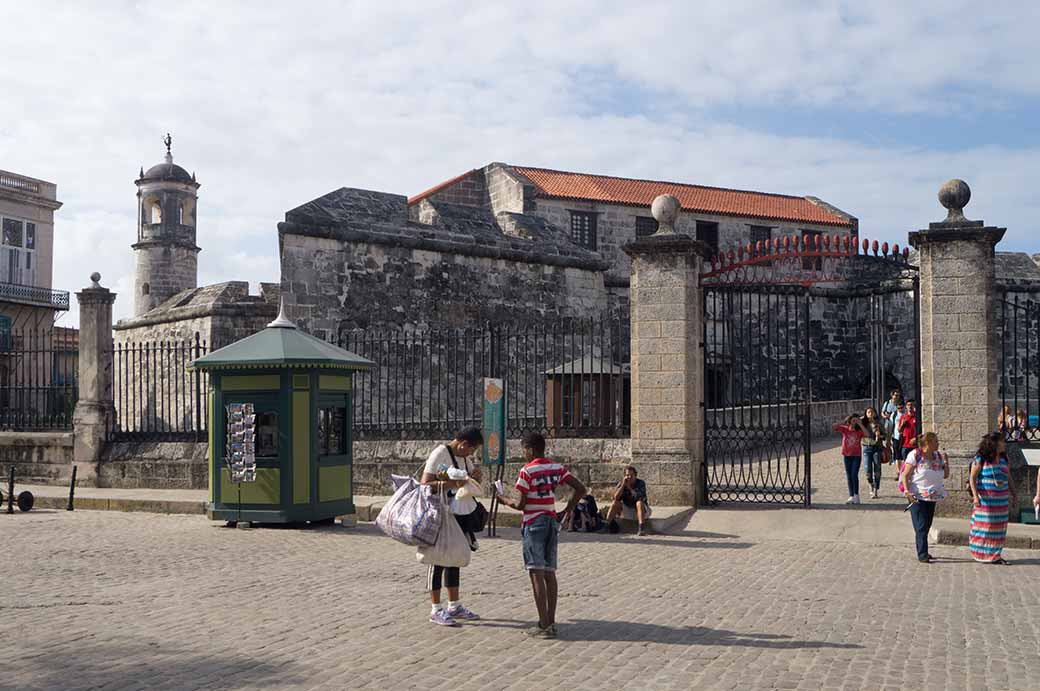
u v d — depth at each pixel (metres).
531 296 28.14
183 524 15.30
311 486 14.75
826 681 6.51
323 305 23.92
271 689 6.32
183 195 50.78
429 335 19.45
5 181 49.25
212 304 30.02
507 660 7.07
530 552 7.81
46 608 8.84
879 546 13.10
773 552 12.59
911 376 34.91
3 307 46.56
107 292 20.12
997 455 11.84
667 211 15.91
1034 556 12.25
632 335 16.03
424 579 10.44
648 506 14.85
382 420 24.20
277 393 14.71
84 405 19.83
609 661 7.04
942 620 8.45
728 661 7.04
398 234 25.28
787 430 15.98
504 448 14.98
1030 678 6.57
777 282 15.90
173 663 6.94
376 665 6.92
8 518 16.14
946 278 14.48
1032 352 32.69
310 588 9.90
